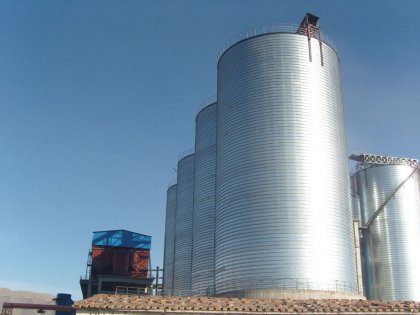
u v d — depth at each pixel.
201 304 41.88
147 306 40.34
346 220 64.62
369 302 44.31
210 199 88.62
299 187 62.47
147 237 99.62
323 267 59.62
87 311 40.12
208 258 85.00
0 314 78.12
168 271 106.81
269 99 67.12
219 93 75.75
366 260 100.88
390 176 102.75
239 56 72.12
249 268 60.91
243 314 40.53
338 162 66.50
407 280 94.38
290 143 64.50
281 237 60.59
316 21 72.19
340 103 71.44
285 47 69.44
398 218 99.12
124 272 95.06
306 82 67.69
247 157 65.94
